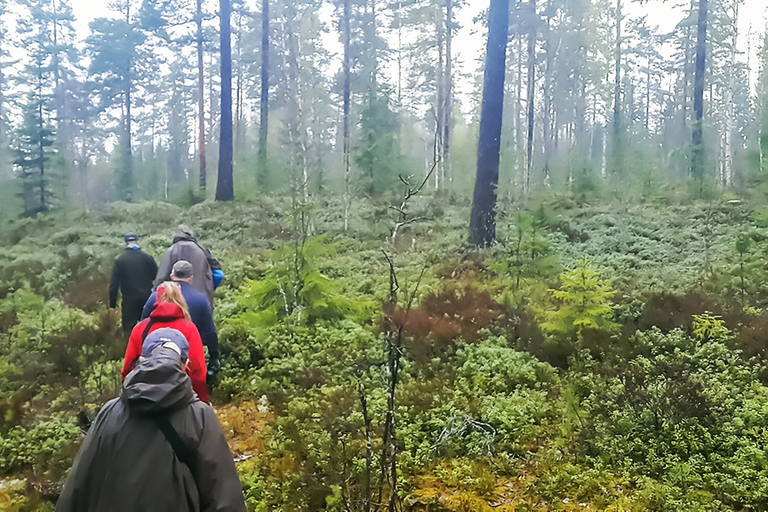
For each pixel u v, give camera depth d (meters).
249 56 45.19
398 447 6.01
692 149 24.59
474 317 9.85
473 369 7.93
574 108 43.47
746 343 8.21
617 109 38.44
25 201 32.69
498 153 16.41
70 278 15.20
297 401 7.27
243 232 20.25
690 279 12.31
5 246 22.42
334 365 8.30
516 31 37.44
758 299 10.46
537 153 36.97
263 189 26.62
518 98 40.34
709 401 6.29
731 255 14.04
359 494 4.96
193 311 6.66
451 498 5.17
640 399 6.48
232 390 7.92
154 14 43.06
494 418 6.50
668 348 8.39
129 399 2.75
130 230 22.33
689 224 18.66
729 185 27.05
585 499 5.11
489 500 5.18
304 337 9.37
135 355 4.48
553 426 6.45
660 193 23.09
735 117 46.97
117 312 11.35
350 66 39.84
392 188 27.75
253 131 51.84
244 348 9.05
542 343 8.59
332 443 5.99
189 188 31.80
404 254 16.16
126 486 2.67
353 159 28.50
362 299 11.44
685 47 48.06
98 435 2.80
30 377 8.32
